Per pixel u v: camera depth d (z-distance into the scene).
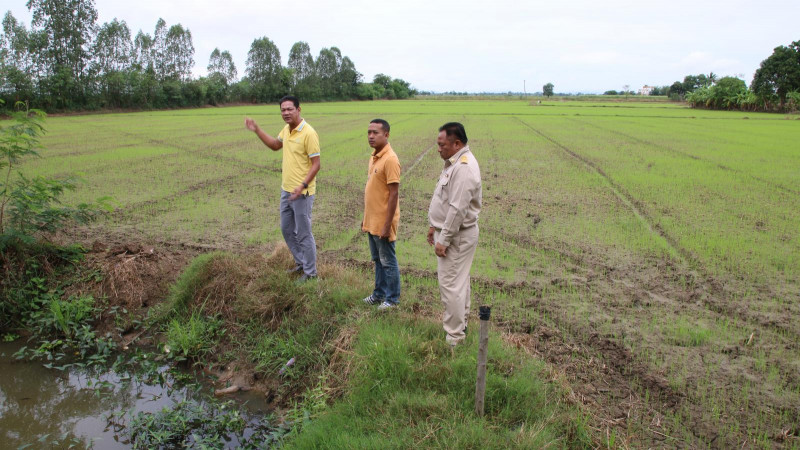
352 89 105.94
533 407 3.81
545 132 28.94
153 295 6.32
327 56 97.62
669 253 8.11
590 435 3.66
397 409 3.79
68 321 5.85
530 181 13.97
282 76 80.06
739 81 64.88
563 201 11.65
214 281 6.02
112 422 4.46
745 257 7.93
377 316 5.13
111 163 15.97
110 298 6.19
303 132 5.64
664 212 10.66
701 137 26.42
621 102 96.56
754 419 4.04
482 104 81.25
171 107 59.25
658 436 3.81
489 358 4.30
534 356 4.73
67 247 6.82
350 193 12.38
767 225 9.74
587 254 8.06
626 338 5.33
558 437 3.60
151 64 62.62
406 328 4.83
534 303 6.14
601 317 5.82
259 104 76.62
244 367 5.14
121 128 29.44
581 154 19.41
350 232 9.02
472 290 6.52
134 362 5.36
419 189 12.97
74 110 46.62
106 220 9.27
